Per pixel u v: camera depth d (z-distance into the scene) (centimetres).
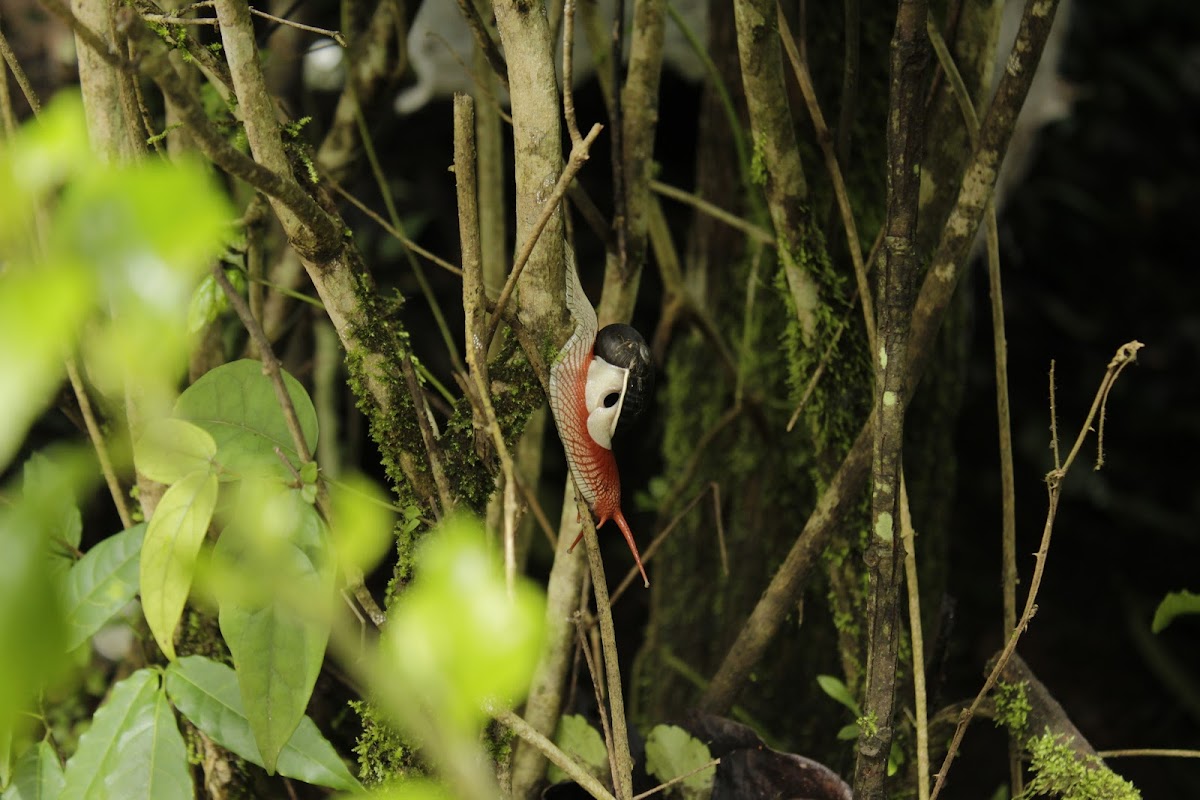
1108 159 676
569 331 174
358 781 187
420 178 483
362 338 175
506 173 424
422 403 176
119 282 80
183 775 176
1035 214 660
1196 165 677
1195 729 511
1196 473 607
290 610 160
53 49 386
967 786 435
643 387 169
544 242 172
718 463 350
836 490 211
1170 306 652
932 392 297
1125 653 545
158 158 208
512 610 99
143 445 160
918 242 223
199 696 179
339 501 175
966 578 566
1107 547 586
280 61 309
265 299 276
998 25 218
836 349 227
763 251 324
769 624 225
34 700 196
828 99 271
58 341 73
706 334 317
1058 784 200
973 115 207
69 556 200
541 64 169
